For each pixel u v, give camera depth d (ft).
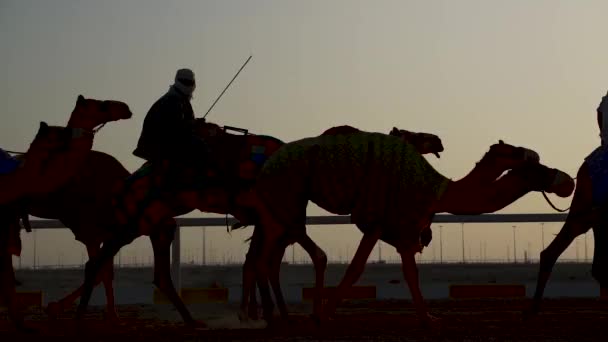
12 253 39.83
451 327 38.50
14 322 39.47
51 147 38.86
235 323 43.62
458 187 38.58
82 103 39.32
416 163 38.58
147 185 40.24
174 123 39.65
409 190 38.32
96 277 39.70
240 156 40.93
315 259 41.04
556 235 39.78
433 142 42.22
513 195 38.50
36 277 124.67
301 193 39.29
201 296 55.52
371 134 39.24
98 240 43.50
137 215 40.09
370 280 125.08
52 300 56.18
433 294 58.03
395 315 46.52
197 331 39.04
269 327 39.27
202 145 39.96
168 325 42.86
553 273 161.68
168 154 39.73
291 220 39.34
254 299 44.21
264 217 39.73
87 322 44.93
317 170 38.99
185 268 163.63
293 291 56.13
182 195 40.24
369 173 38.47
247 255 43.96
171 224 41.81
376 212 38.34
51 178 38.78
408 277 38.45
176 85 40.45
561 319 41.75
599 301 55.31
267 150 41.27
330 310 39.27
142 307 55.06
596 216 37.73
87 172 43.11
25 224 40.42
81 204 42.96
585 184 37.91
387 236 38.65
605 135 38.65
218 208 41.47
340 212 39.55
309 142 39.65
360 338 35.29
